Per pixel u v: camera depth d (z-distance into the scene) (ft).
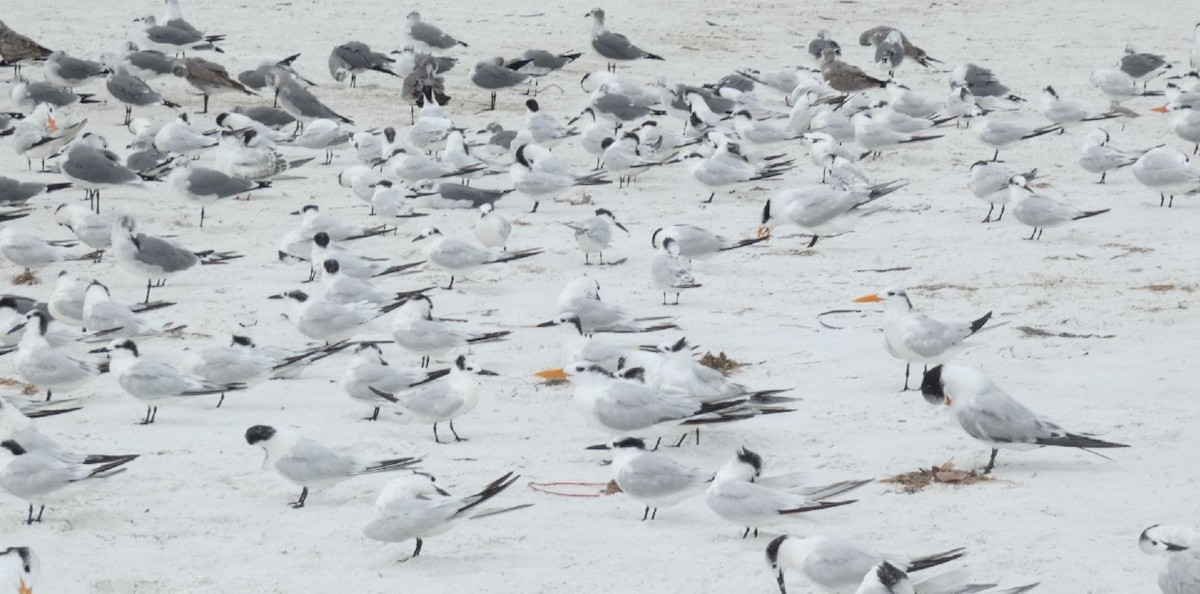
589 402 47.80
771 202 76.54
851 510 42.83
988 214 81.92
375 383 51.90
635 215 85.30
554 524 42.75
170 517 43.68
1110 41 139.54
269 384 57.52
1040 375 55.11
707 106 106.11
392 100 115.65
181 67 111.55
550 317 65.62
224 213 85.66
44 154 93.09
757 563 39.50
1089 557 38.83
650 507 43.45
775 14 147.43
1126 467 45.62
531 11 143.64
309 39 131.54
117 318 60.70
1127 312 63.00
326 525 43.14
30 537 42.24
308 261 74.95
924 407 52.31
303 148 103.45
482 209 75.82
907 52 127.54
